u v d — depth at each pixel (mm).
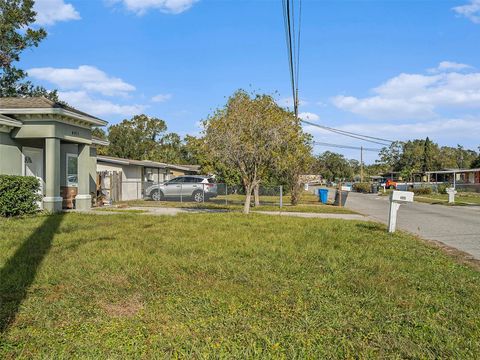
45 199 15688
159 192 27062
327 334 4156
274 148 15820
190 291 5500
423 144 82000
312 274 6414
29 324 4383
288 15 10484
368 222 14438
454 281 6191
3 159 15094
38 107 15117
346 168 96250
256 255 7727
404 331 4234
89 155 19062
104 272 6328
